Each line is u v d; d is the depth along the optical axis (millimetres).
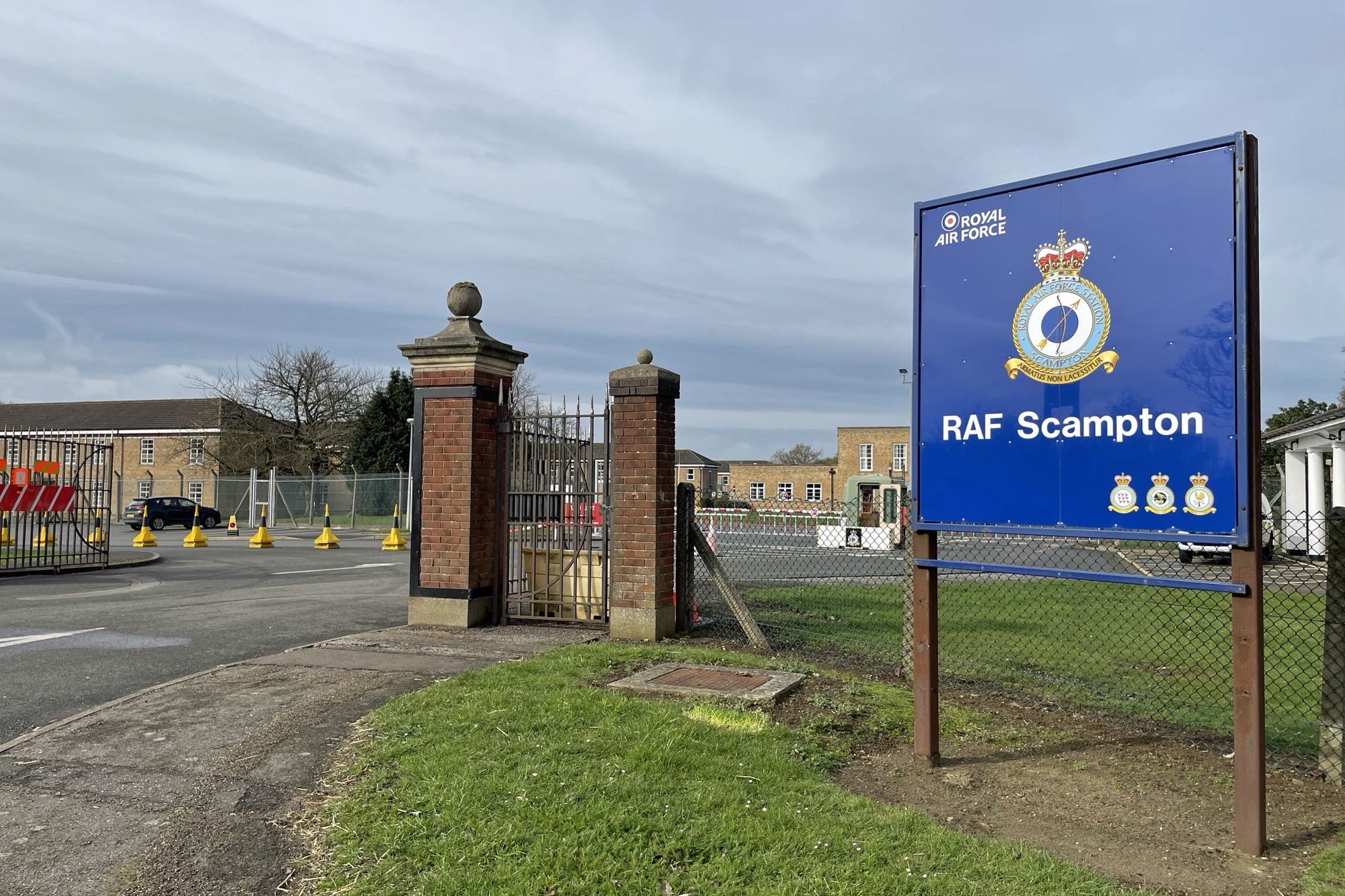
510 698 5574
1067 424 4309
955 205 4750
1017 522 4449
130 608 10805
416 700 5551
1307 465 21188
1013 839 3785
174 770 4535
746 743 4801
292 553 22297
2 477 14867
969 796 4332
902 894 3207
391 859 3420
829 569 16594
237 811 4000
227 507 40844
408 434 49281
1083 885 3309
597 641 8070
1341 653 4727
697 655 7129
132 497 53844
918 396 4840
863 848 3562
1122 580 4055
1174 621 10203
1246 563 3742
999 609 11297
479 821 3680
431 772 4223
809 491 65000
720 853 3490
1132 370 4109
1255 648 3695
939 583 14219
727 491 71438
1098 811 4141
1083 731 5535
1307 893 3320
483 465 9039
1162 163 4062
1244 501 3736
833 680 6504
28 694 6320
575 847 3455
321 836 3699
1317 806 4328
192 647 8109
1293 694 6715
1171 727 5652
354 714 5422
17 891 3324
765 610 10352
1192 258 3955
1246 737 3695
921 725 4770
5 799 4199
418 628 8789
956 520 4672
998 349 4562
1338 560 4750
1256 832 3660
